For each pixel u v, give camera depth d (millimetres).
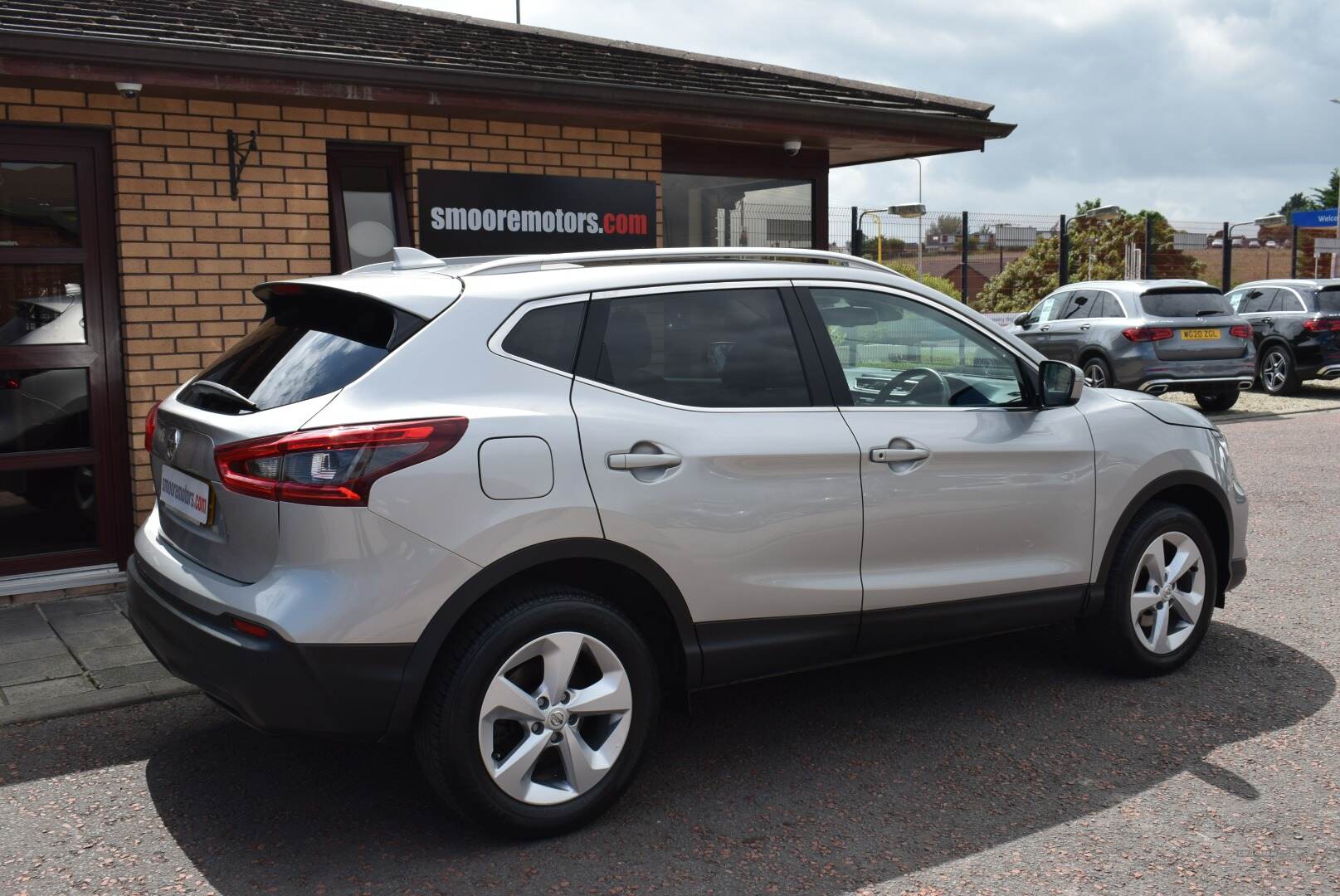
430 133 7281
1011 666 5051
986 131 9203
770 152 9055
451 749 3268
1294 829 3475
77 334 6348
